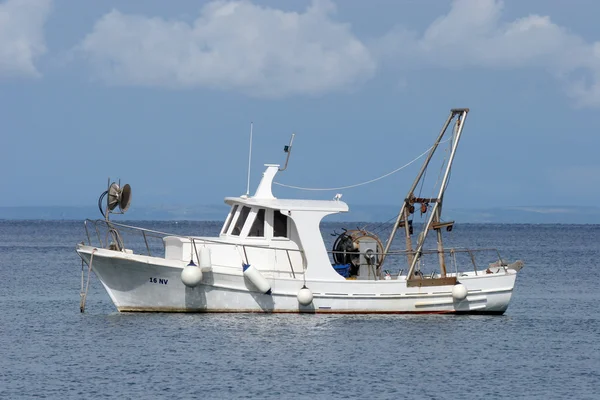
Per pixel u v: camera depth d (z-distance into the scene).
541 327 132.88
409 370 100.38
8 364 100.88
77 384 92.31
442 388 93.38
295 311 125.25
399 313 128.25
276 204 124.75
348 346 110.88
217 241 124.94
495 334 122.12
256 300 124.50
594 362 107.06
